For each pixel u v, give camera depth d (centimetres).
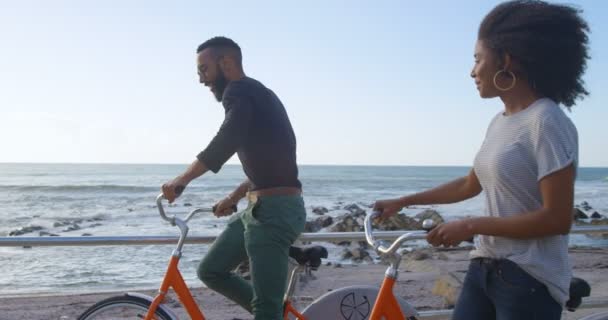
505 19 246
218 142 328
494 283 249
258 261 340
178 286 333
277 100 355
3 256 1452
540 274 238
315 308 358
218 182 7181
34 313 675
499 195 246
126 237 383
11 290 1073
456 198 287
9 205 3741
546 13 241
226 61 362
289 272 369
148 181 7631
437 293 775
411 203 290
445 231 237
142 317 335
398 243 244
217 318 642
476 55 255
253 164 343
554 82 243
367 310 361
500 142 245
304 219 353
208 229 2212
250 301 364
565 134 230
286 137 347
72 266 1331
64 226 2630
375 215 281
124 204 3800
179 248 337
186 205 3728
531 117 237
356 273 1052
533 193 238
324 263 1311
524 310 240
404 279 941
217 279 362
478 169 256
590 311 611
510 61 244
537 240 240
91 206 3650
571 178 229
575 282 253
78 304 732
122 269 1301
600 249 1451
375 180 9275
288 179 346
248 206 352
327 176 11538
